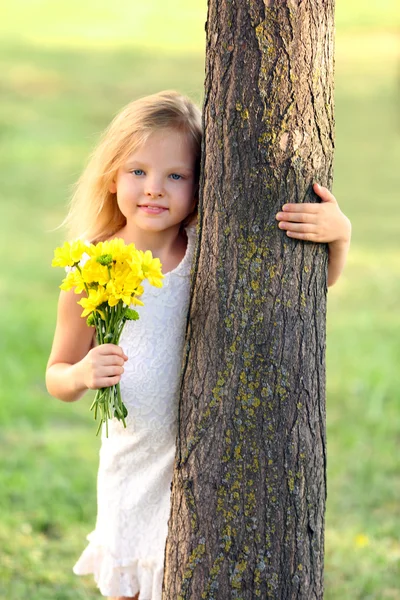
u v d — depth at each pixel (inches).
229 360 113.3
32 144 650.2
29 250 447.5
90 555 139.6
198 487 114.7
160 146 122.0
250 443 113.0
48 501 213.2
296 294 113.7
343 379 299.3
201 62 901.2
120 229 133.3
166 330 127.7
